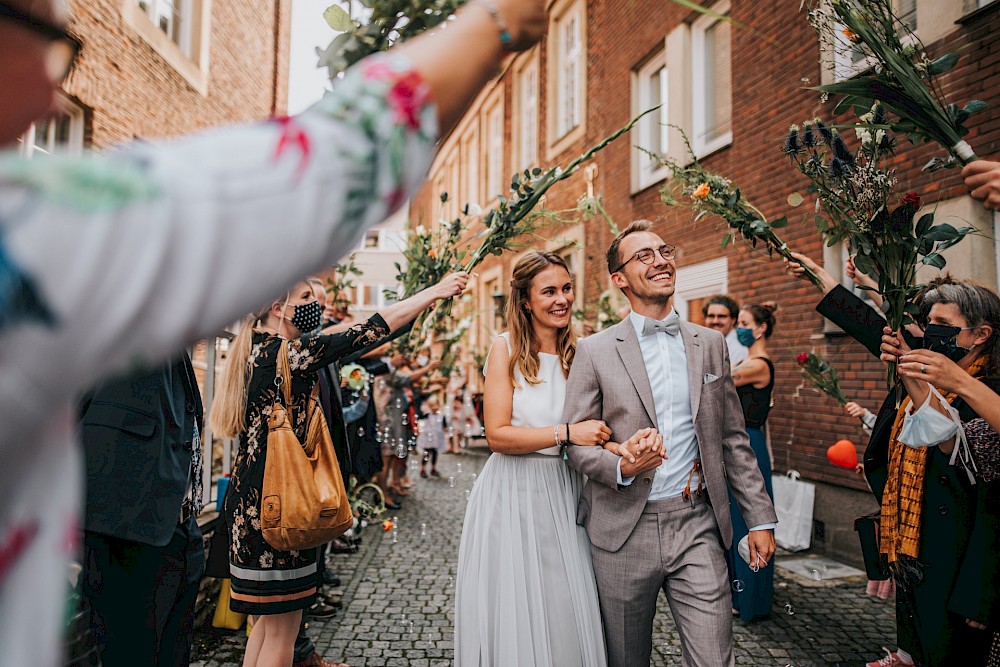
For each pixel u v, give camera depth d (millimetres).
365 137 501
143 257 389
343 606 4262
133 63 5863
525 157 13766
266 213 438
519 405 2484
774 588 4566
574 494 2453
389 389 6961
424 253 3256
